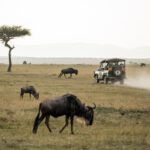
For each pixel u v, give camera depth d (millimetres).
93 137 29656
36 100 53000
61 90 68125
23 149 25625
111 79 86875
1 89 67375
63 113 31250
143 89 76000
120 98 56781
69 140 28469
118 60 87688
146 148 26578
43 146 26609
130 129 33188
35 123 30875
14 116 38344
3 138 29031
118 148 26375
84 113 32000
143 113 43375
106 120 38156
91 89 71500
